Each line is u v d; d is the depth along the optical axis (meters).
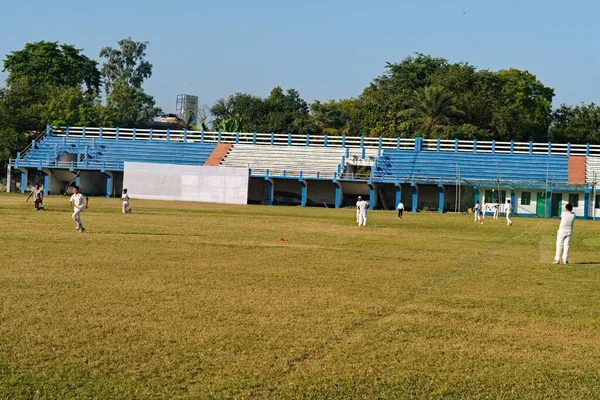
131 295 18.44
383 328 15.77
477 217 59.97
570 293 21.14
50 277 20.80
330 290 20.20
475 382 12.36
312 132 121.94
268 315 16.62
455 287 21.61
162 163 90.00
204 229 39.88
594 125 115.31
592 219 73.50
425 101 102.25
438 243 36.62
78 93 114.12
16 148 93.00
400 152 87.00
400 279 22.88
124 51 150.50
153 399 11.16
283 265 25.19
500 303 19.17
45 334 14.38
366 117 110.19
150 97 153.25
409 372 12.77
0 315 15.80
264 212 62.72
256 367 12.75
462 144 88.81
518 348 14.55
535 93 122.31
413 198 80.00
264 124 126.62
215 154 90.88
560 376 12.81
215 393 11.46
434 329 15.86
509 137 107.56
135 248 28.86
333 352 13.80
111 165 87.06
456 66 118.38
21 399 11.03
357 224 49.78
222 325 15.54
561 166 82.31
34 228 36.66
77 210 35.56
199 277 21.73
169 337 14.42
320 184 86.88
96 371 12.31
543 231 49.25
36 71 128.25
